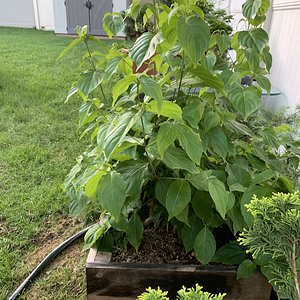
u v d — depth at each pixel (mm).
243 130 1146
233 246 1098
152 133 1015
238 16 3219
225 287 1094
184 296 517
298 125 1546
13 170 2227
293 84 2000
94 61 1244
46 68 5301
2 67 5223
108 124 974
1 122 3076
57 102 3699
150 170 1061
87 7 8781
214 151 1092
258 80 1087
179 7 869
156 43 879
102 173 949
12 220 1733
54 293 1322
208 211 1042
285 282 666
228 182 1066
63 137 2787
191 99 1091
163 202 1011
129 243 1215
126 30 3406
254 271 1040
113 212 893
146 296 527
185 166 919
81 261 1482
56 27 9188
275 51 2291
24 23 10734
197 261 1152
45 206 1843
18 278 1395
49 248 1572
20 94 3926
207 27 826
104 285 1110
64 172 2213
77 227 1710
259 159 1186
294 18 2016
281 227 623
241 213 983
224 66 1166
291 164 1377
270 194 956
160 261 1151
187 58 1009
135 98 1067
